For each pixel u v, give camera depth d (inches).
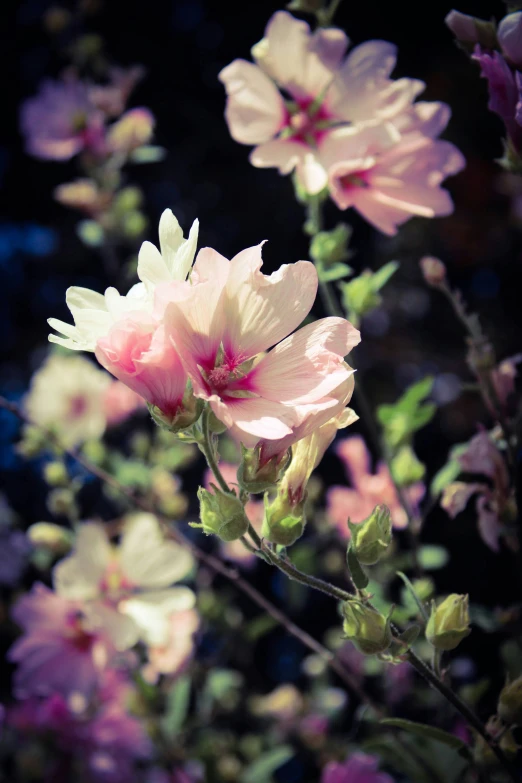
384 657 13.7
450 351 52.4
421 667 13.8
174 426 13.4
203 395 12.7
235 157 53.8
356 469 23.0
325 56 18.6
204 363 13.6
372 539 13.6
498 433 18.1
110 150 31.2
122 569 22.4
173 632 22.1
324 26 19.1
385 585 22.0
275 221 53.1
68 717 24.4
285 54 18.7
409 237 51.8
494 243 51.6
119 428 32.5
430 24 51.0
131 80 33.4
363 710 19.0
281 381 13.6
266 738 25.6
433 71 50.6
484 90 49.0
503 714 14.3
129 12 54.6
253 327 13.8
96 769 24.1
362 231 51.9
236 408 13.4
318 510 26.3
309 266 13.8
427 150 18.4
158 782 24.3
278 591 28.5
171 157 53.4
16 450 25.3
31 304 53.7
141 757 24.3
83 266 53.4
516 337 52.5
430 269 18.1
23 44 53.6
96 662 22.3
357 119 18.5
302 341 13.8
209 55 55.4
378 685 25.2
